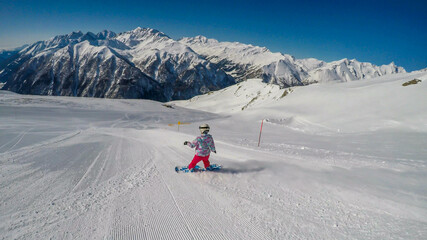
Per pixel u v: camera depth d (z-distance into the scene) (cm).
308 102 4294
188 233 292
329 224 310
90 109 5534
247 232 295
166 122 4481
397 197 385
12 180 461
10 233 275
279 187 450
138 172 561
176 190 435
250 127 3192
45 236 272
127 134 1675
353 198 388
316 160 709
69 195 398
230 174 541
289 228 303
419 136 1628
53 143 969
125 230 293
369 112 2767
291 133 2391
